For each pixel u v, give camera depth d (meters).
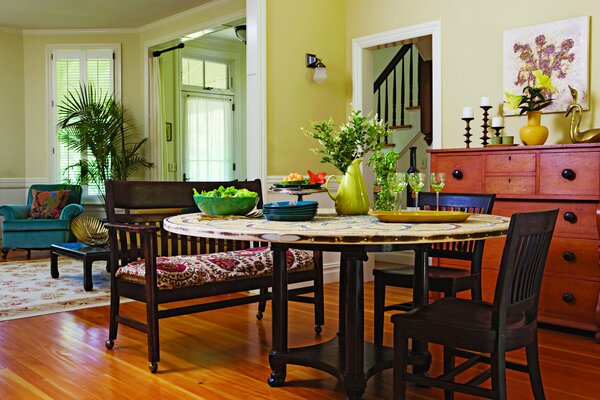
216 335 3.37
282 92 4.73
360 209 2.64
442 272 3.04
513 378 2.62
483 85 4.32
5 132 7.79
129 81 7.79
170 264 2.86
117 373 2.71
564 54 3.88
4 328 3.51
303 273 3.33
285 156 4.76
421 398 2.41
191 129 8.23
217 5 6.55
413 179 2.43
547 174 3.46
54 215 6.86
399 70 7.02
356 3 5.14
